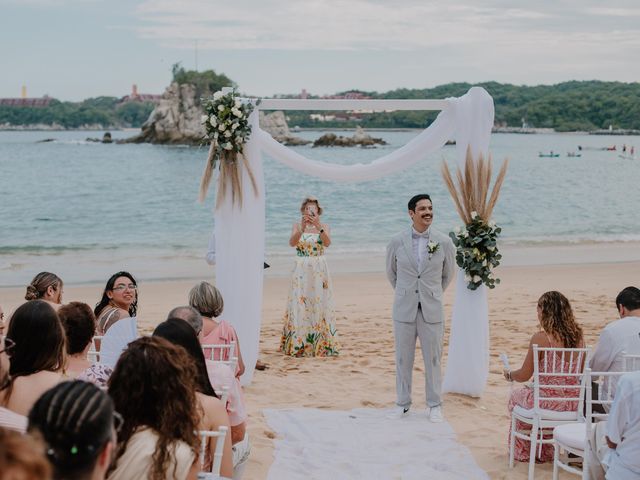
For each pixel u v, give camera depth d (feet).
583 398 18.75
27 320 12.80
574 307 43.37
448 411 24.32
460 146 25.46
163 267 59.77
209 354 20.01
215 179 26.48
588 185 149.07
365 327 37.96
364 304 44.06
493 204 25.16
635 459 13.85
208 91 365.20
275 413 23.68
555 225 93.25
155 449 9.98
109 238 79.00
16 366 12.76
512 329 37.37
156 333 12.84
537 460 20.10
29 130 611.47
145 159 238.68
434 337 23.30
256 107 25.66
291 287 32.12
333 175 26.63
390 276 24.03
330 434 21.86
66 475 7.21
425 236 23.48
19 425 10.83
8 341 12.62
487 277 25.22
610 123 480.64
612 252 69.31
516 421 20.03
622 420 13.98
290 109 25.96
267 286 49.96
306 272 31.89
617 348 18.98
